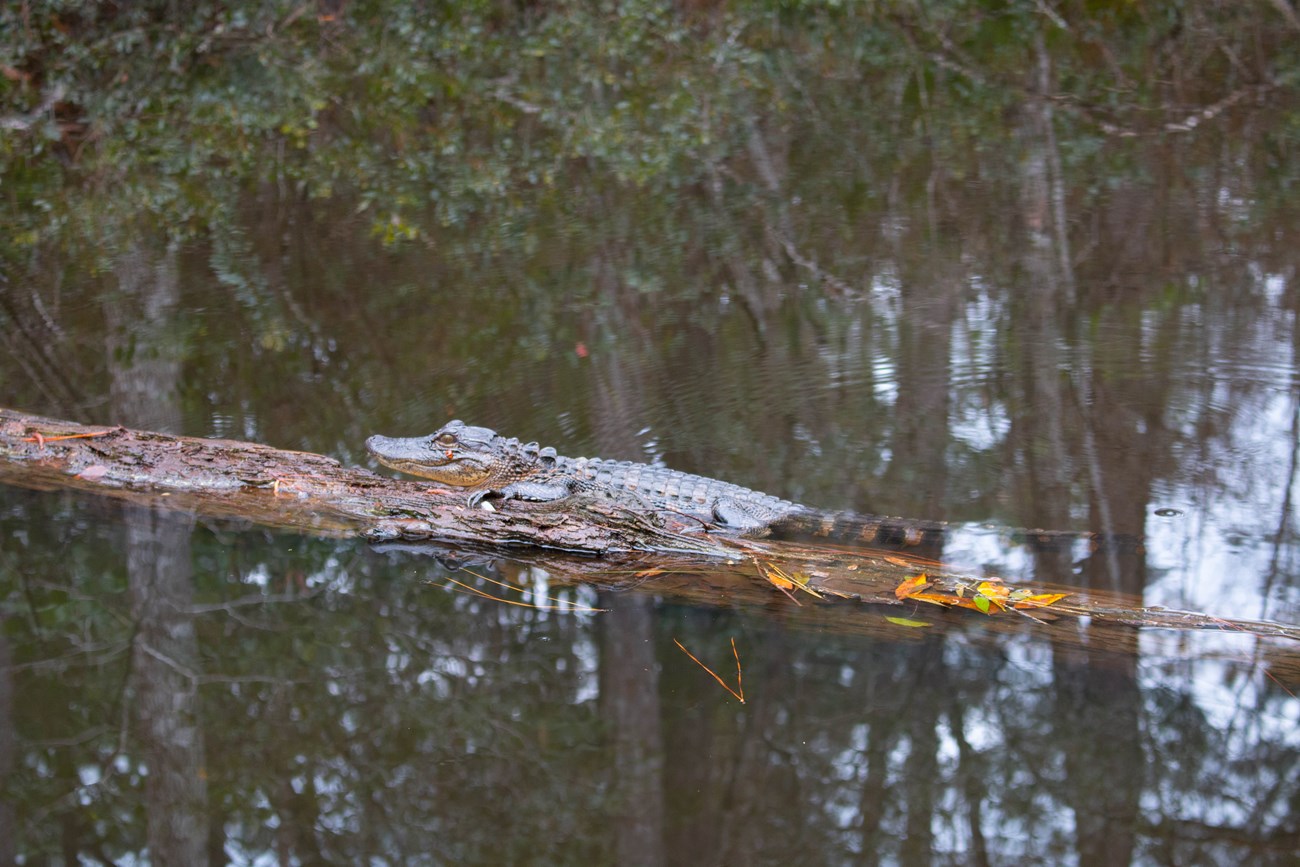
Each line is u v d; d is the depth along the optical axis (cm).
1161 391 711
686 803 420
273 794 427
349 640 501
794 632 488
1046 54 1459
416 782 431
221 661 486
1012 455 646
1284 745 421
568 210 1066
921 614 490
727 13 1561
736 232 1006
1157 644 466
